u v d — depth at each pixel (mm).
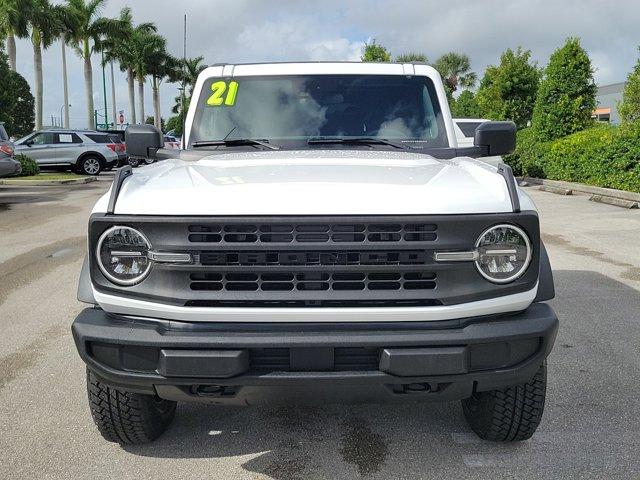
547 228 10406
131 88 58000
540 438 3592
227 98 4406
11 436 3689
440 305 2787
